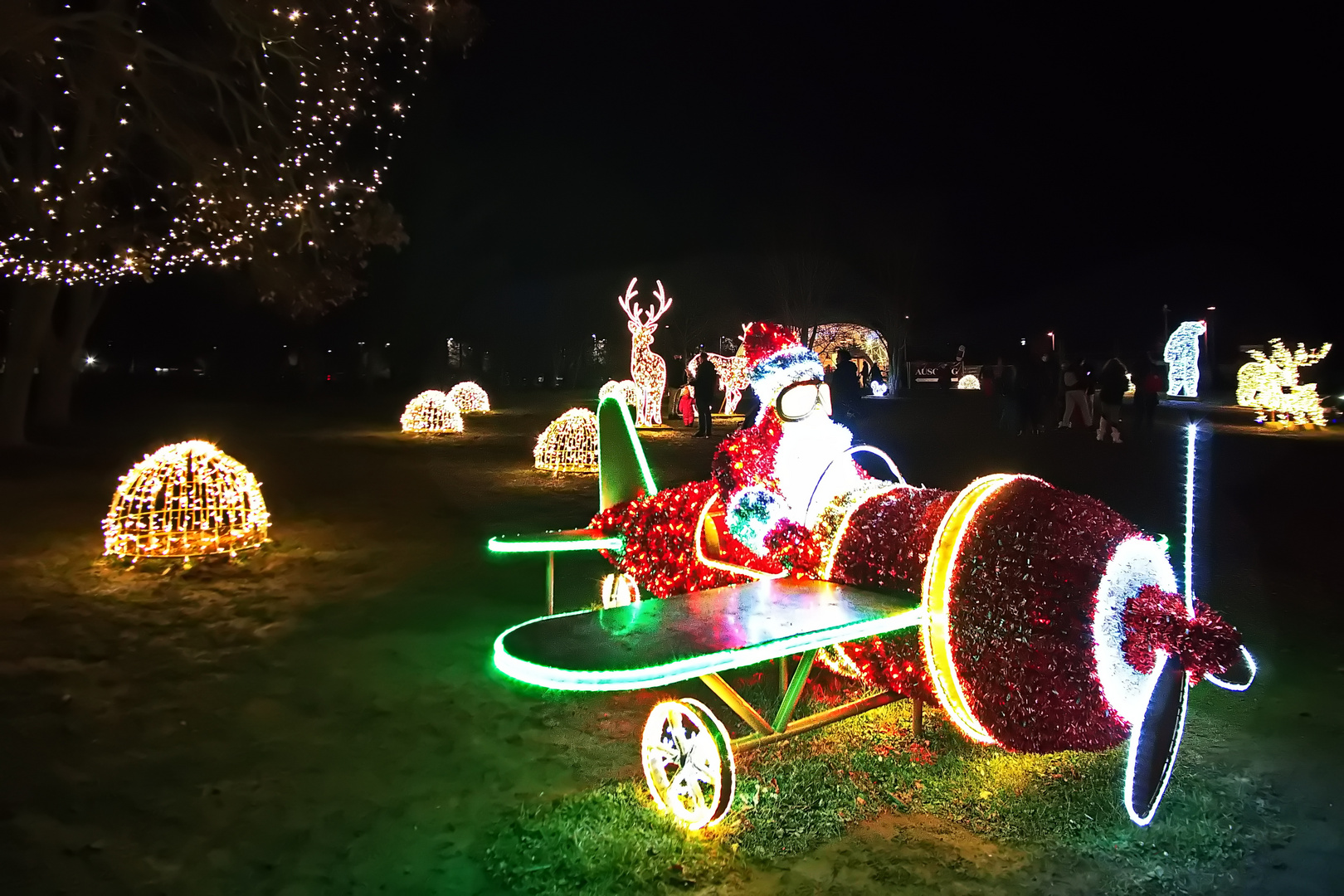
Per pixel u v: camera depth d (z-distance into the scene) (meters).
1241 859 3.21
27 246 13.09
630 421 5.11
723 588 3.83
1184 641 3.08
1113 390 17.92
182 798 3.72
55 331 21.33
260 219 14.75
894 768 3.85
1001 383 19.72
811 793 3.64
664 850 3.26
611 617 3.43
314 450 17.45
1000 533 3.35
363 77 14.56
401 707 4.67
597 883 3.06
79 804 3.66
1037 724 3.24
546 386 50.84
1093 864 3.17
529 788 3.78
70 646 5.59
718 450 4.31
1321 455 15.88
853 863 3.17
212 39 14.21
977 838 3.34
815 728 3.68
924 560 3.50
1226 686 3.59
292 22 13.10
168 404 32.28
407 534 9.18
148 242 14.52
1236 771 3.92
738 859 3.20
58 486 12.13
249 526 8.80
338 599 6.72
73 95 13.12
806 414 4.10
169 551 8.14
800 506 4.07
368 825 3.49
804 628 3.20
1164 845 3.28
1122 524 3.42
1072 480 12.66
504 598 6.76
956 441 18.56
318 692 4.88
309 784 3.84
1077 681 3.21
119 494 8.26
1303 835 3.38
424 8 14.33
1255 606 6.45
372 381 41.03
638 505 4.86
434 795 3.73
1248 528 9.32
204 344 43.75
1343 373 34.47
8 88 13.06
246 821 3.54
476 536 9.11
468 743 4.23
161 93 14.15
